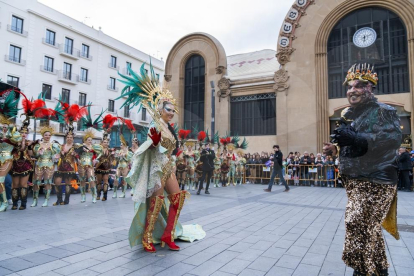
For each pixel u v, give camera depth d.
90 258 2.61
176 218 3.29
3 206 4.92
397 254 3.16
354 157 1.66
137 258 2.82
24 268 2.20
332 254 3.06
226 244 3.39
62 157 5.39
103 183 6.97
